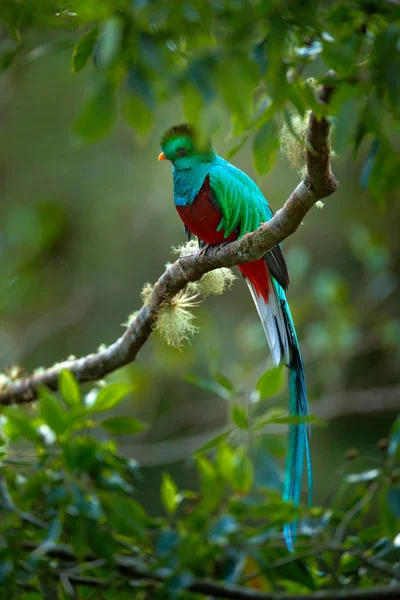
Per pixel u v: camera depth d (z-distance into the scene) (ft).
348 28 21.24
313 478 56.08
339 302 51.72
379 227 61.87
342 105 19.04
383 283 56.08
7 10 25.73
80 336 61.16
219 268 24.75
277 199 57.72
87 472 22.65
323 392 59.26
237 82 17.30
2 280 57.88
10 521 21.47
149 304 25.67
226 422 59.00
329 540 24.35
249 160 57.06
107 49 16.31
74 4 17.49
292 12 17.81
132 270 62.08
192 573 22.85
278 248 29.78
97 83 16.94
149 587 22.88
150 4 17.35
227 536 22.61
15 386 28.07
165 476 25.72
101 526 22.30
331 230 62.28
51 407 21.63
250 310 61.31
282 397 52.39
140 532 21.01
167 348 52.19
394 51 18.31
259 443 27.58
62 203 62.03
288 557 23.16
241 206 29.19
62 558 23.15
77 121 16.79
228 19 18.63
